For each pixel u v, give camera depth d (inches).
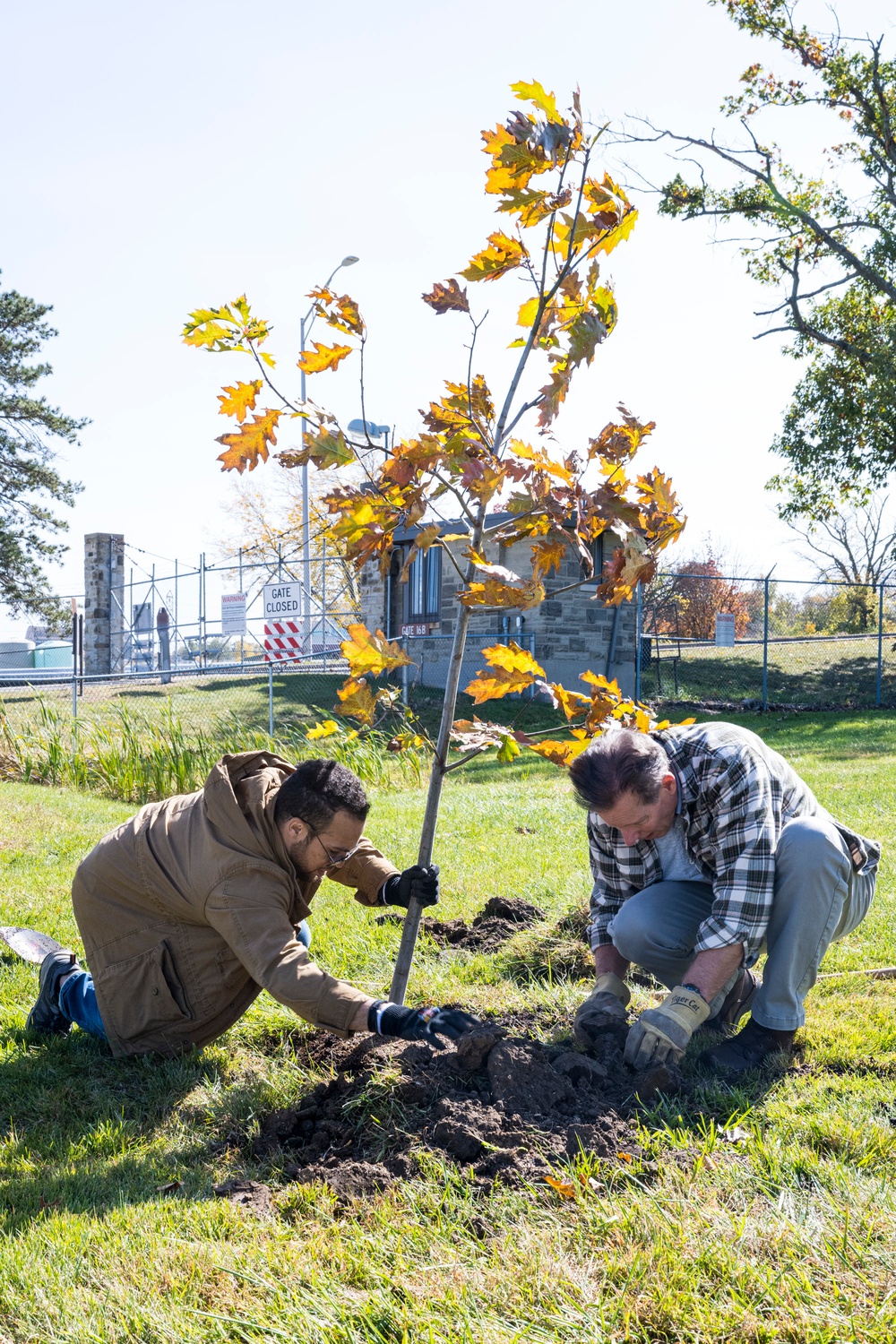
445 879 225.5
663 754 117.0
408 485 126.5
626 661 772.6
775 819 121.7
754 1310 75.0
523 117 114.9
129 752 411.2
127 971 125.9
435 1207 91.0
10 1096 122.3
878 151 957.8
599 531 123.0
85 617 999.0
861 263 943.0
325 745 442.6
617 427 124.0
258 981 111.9
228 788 119.8
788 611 1809.8
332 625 1086.4
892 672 953.5
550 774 454.6
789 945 121.1
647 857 130.0
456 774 467.2
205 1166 104.7
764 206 957.8
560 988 150.0
